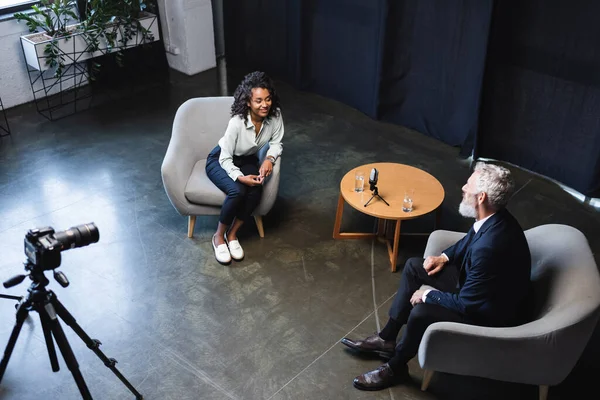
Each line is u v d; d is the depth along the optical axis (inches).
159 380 112.5
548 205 163.5
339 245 147.5
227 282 135.9
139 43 223.9
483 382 113.0
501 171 97.0
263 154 145.6
